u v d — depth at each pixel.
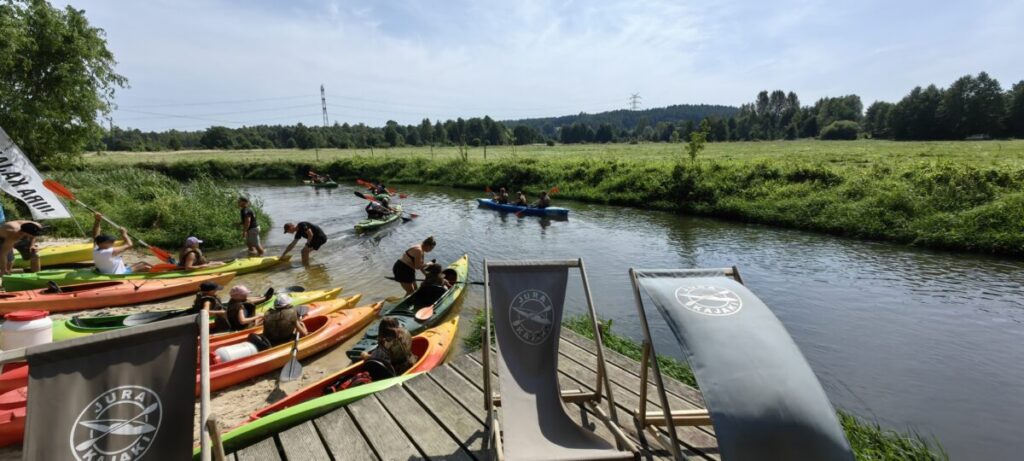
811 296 11.10
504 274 4.53
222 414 6.04
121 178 23.41
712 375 3.20
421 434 4.48
